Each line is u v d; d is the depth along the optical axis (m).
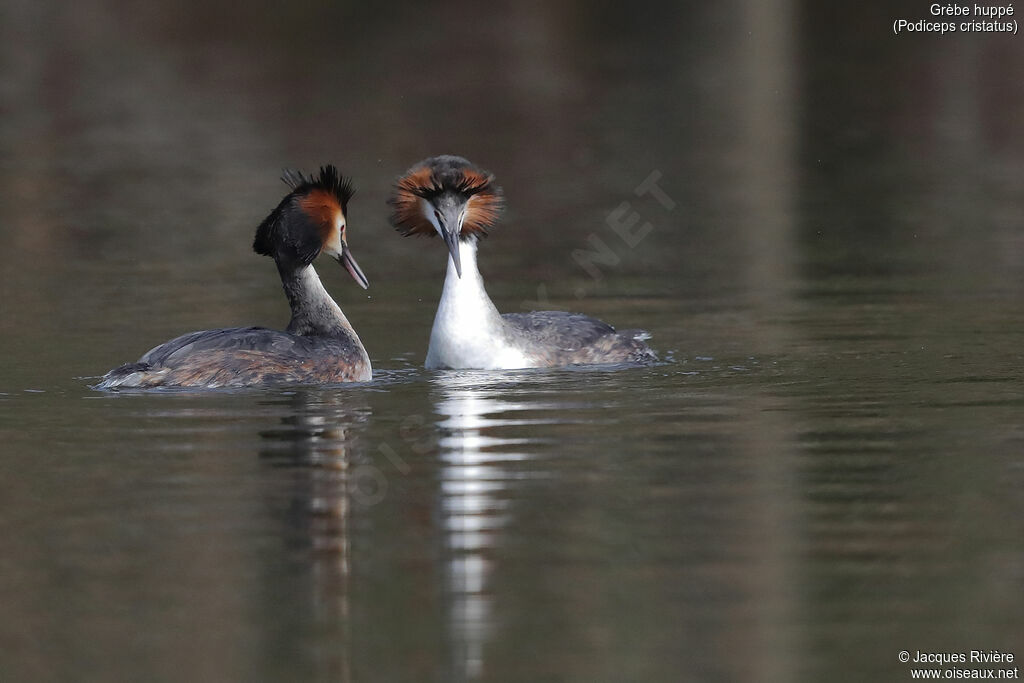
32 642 9.09
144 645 9.05
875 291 20.19
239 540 10.66
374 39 46.59
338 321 16.16
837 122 35.31
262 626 9.28
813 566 10.02
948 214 25.88
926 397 14.45
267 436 13.23
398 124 35.03
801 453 12.55
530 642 9.00
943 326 17.89
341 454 12.67
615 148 32.56
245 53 44.44
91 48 45.06
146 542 10.64
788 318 18.70
